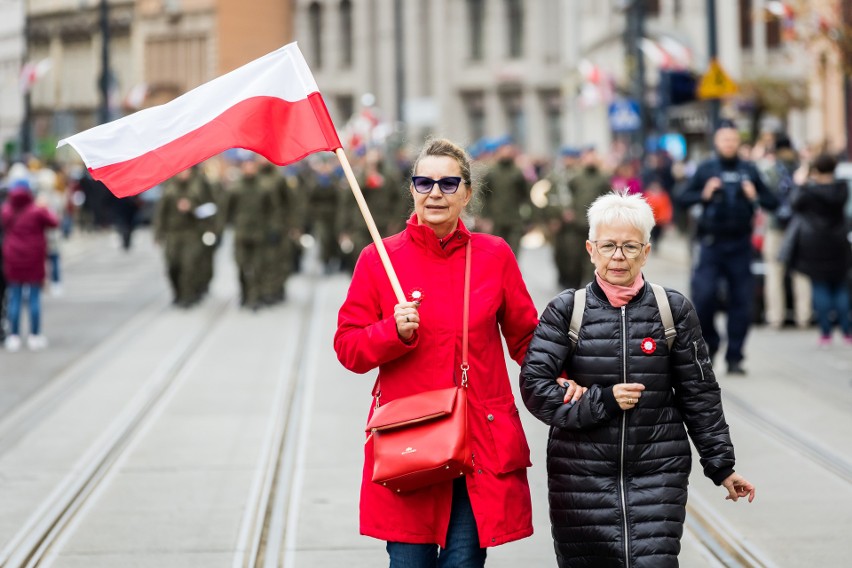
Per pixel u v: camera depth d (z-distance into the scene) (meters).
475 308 8.71
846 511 13.41
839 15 35.69
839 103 54.66
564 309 8.81
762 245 29.56
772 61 85.38
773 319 27.61
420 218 8.84
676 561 8.55
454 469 8.35
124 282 41.28
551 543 12.62
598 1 92.75
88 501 14.29
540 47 111.75
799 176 26.17
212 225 33.47
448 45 116.56
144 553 12.31
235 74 9.53
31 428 18.39
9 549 12.52
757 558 11.87
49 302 35.75
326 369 23.14
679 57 58.78
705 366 8.74
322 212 41.62
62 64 144.75
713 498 14.07
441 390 8.53
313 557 12.13
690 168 51.91
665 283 36.50
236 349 25.81
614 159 65.75
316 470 15.58
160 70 134.88
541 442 16.86
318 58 126.38
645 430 8.63
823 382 20.80
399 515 8.56
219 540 12.69
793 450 16.11
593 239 8.80
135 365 24.05
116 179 9.27
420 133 108.38
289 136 9.43
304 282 39.75
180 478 15.24
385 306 8.84
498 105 114.50
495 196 34.75
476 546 8.64
